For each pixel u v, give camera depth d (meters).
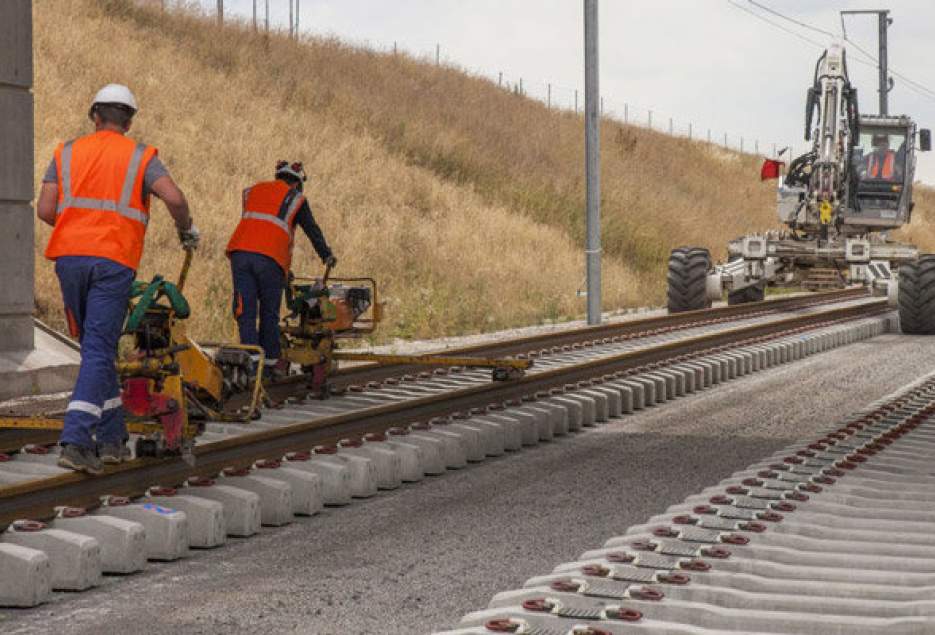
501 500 9.91
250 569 7.63
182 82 36.28
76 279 7.69
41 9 36.28
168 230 26.39
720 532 7.57
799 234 31.64
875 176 29.64
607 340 21.66
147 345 8.43
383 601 6.95
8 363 14.39
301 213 12.78
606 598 6.04
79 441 7.59
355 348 21.75
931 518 8.18
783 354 21.58
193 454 8.71
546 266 36.56
